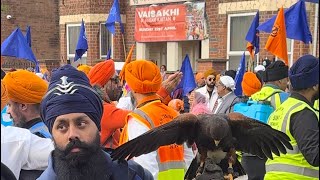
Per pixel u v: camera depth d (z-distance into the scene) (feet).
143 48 45.16
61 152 6.49
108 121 11.72
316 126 10.18
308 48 32.94
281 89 16.15
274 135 6.92
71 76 6.81
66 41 49.70
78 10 47.91
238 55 38.09
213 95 23.52
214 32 39.65
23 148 8.75
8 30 52.95
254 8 36.35
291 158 10.69
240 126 6.81
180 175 10.51
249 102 16.03
